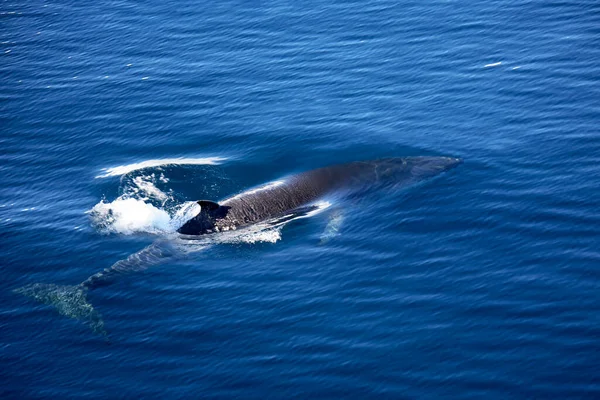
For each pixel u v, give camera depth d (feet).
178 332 84.12
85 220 104.68
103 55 155.74
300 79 140.05
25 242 100.58
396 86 134.21
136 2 180.96
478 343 78.79
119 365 80.28
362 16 163.02
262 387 75.87
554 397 71.51
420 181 107.04
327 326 83.10
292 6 171.12
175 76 145.07
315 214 103.14
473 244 93.86
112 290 90.94
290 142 120.37
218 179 111.96
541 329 79.66
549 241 92.68
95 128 129.29
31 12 178.19
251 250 96.99
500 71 134.82
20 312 88.48
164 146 122.01
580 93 124.57
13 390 77.77
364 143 118.11
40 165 119.03
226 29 162.81
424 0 168.04
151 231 101.81
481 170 108.37
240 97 135.74
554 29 147.64
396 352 78.69
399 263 92.02
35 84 145.59
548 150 110.83
